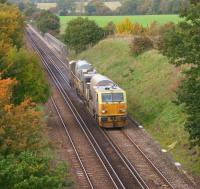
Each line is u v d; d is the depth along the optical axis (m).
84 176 65.88
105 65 152.62
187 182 63.28
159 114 92.69
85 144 81.62
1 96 50.78
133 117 98.75
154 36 151.62
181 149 75.19
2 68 84.06
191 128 60.41
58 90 132.88
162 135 84.00
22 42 133.12
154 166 68.56
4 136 48.88
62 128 92.81
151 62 123.44
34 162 43.00
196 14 59.31
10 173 40.97
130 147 79.25
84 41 191.62
